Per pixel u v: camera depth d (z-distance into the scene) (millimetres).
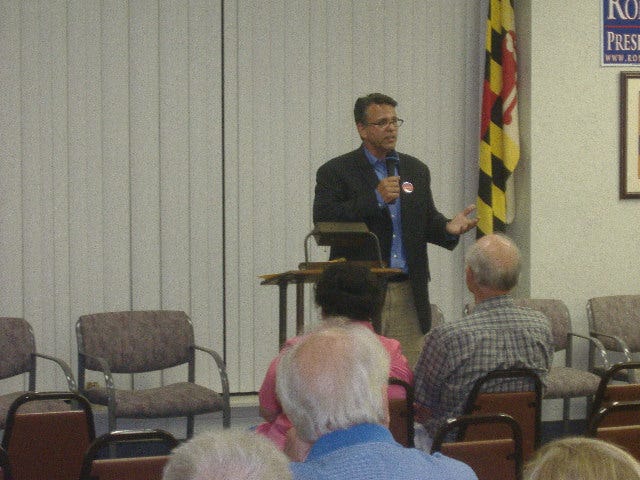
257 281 7137
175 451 1433
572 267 7359
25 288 6691
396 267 4855
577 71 7305
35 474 4043
